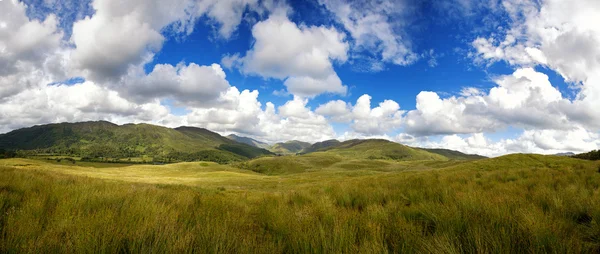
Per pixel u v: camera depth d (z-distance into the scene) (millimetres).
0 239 3145
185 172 104750
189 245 3432
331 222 4688
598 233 3668
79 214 4297
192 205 7094
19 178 8906
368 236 3832
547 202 5652
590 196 5863
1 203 4711
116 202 6113
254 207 7914
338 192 9641
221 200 8258
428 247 3182
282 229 4625
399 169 93688
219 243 3430
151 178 59875
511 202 5430
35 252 2973
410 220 4824
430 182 12367
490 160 55531
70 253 3062
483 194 6703
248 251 3289
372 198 8273
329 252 3309
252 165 171125
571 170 14938
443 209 4906
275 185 39125
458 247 3133
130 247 3297
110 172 86875
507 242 3195
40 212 4594
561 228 3717
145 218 4477
